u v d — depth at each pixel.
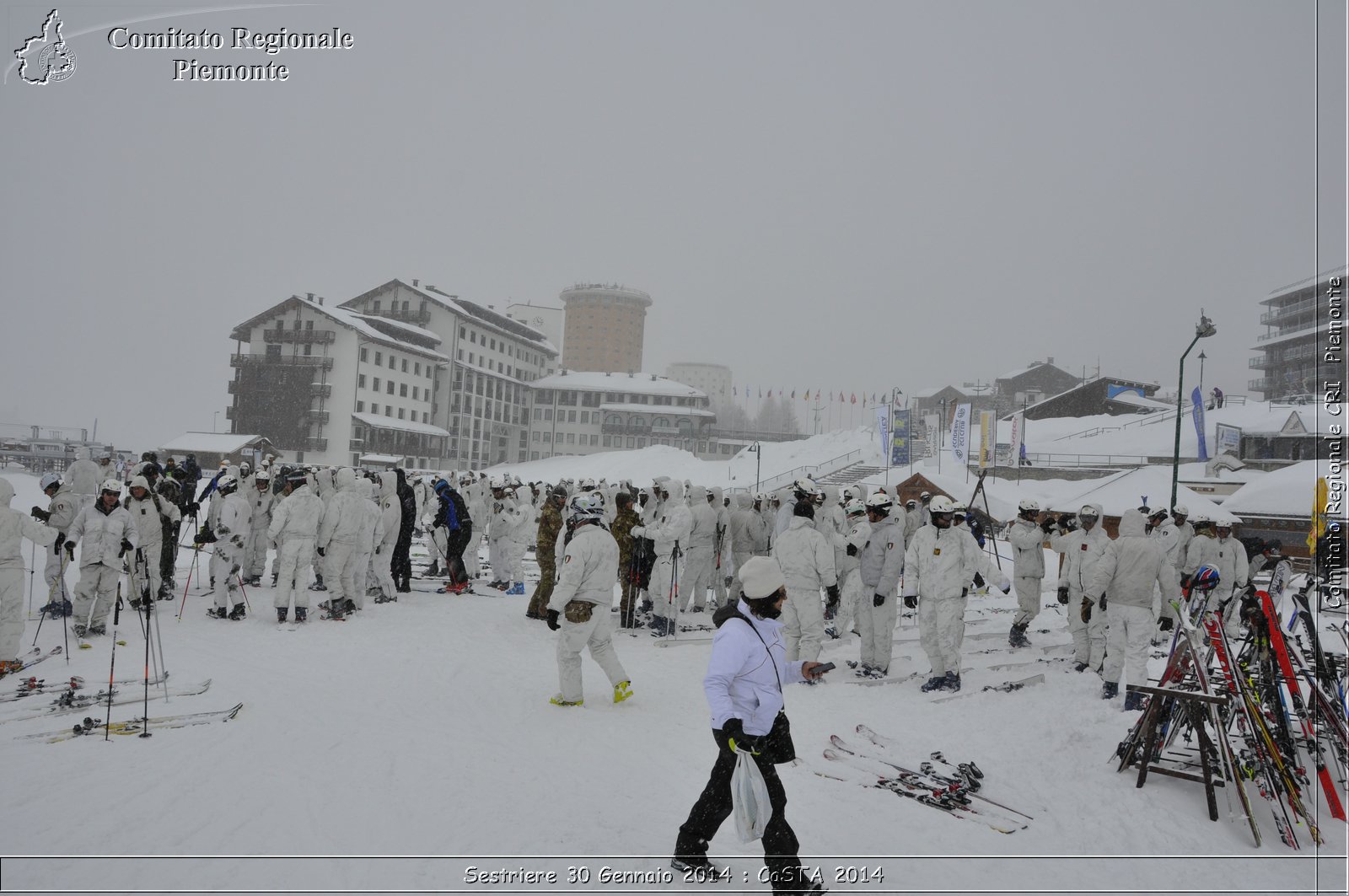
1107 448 55.78
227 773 6.03
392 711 7.80
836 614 14.12
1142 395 69.44
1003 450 52.22
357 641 10.90
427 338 84.88
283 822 5.26
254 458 60.50
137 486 12.08
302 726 7.21
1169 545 14.11
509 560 15.98
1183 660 7.05
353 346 73.31
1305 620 7.41
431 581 17.14
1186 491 22.94
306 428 72.69
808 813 5.92
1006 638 13.17
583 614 8.20
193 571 16.62
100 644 10.07
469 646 10.96
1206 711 6.70
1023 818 6.02
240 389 74.25
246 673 8.96
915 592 9.87
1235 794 6.21
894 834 5.59
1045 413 73.50
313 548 12.05
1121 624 9.02
